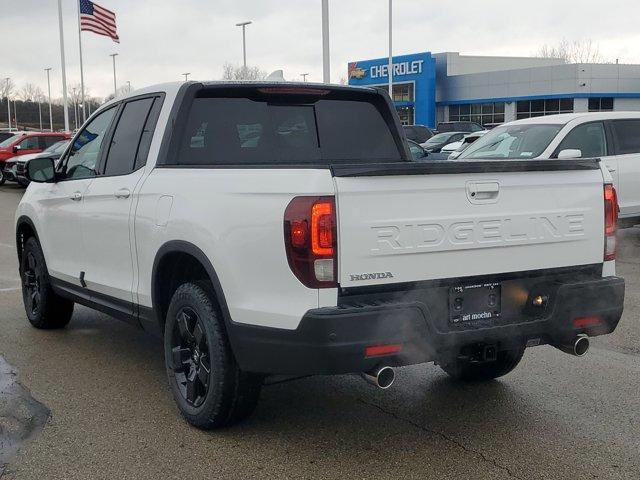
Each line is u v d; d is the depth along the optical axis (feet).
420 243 12.57
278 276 12.32
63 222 19.62
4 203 68.39
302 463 13.09
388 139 18.34
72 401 16.19
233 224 12.96
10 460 13.26
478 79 178.50
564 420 15.05
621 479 12.44
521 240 13.61
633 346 20.35
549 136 34.06
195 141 16.08
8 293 27.94
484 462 13.10
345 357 11.84
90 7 106.22
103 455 13.44
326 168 12.03
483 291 13.38
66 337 21.58
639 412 15.44
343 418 15.23
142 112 17.26
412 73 185.26
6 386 17.19
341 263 12.01
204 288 14.16
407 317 12.14
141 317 16.35
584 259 14.47
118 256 16.96
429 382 17.49
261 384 14.01
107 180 17.57
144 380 17.60
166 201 14.88
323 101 17.66
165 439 14.14
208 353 14.01
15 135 91.25
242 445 13.85
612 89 161.27
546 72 164.35
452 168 12.70
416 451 13.58
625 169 34.76
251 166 13.39
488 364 17.02
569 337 13.97
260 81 16.92
